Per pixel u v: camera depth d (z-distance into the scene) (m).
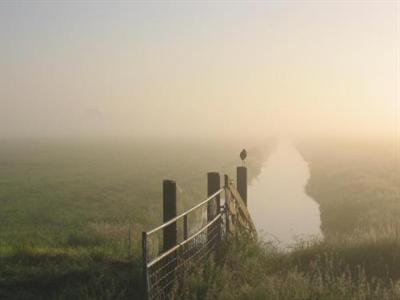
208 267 9.21
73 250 11.93
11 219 26.22
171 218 8.88
